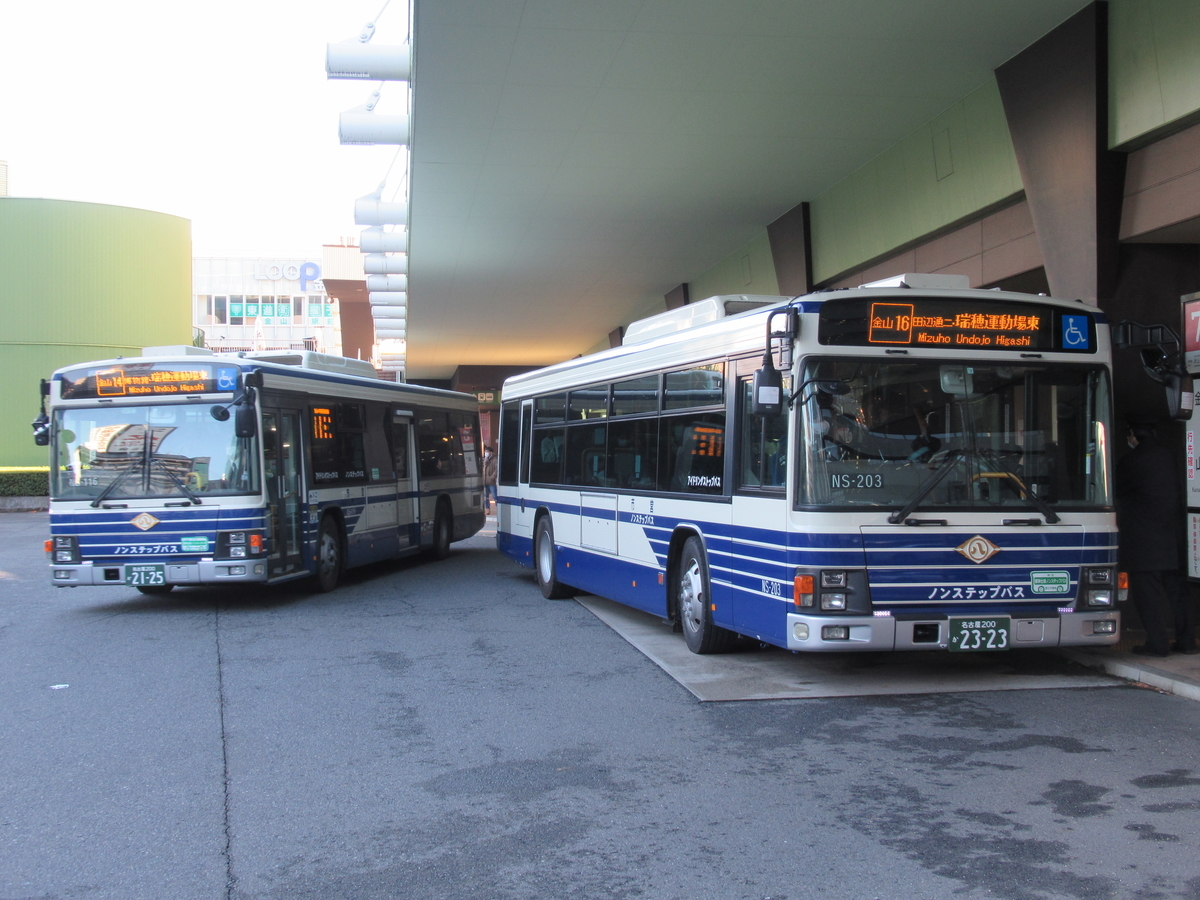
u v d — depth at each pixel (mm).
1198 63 8172
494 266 20531
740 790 5492
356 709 7367
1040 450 7469
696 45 10203
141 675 8594
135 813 5258
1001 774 5688
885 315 7348
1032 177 10188
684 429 9258
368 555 14836
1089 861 4441
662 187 15086
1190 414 7676
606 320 27484
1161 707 7176
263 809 5301
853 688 7832
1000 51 10242
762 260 17922
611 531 10922
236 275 82125
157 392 11789
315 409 13359
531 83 11211
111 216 38969
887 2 9195
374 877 4406
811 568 7098
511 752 6270
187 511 11531
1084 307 7621
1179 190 8734
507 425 15234
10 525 28438
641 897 4152
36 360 37688
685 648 9508
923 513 7203
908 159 12883
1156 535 8336
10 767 6074
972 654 9070
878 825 4922
